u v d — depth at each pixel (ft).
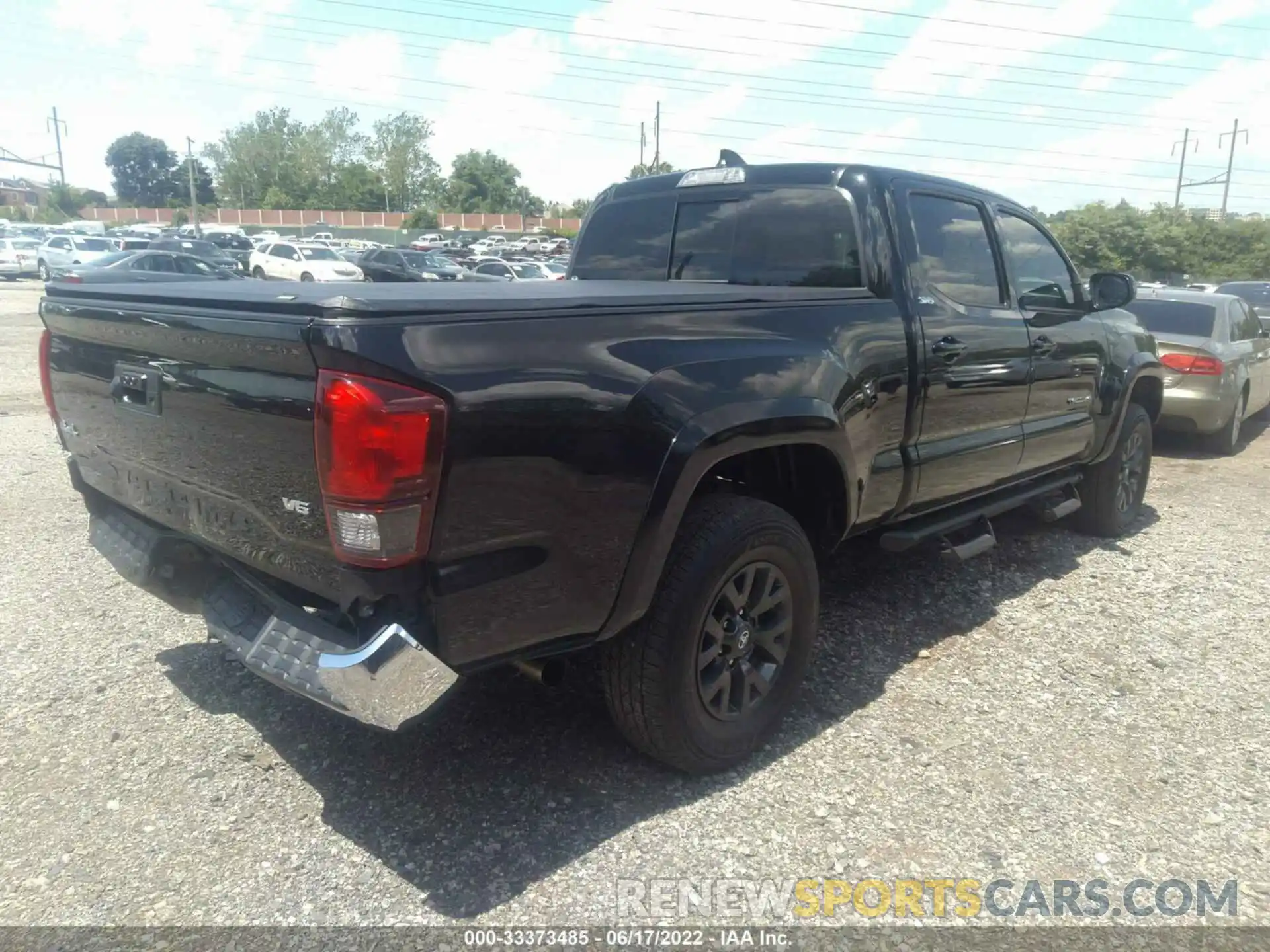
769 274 13.91
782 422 10.25
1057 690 12.87
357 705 7.64
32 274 122.42
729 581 10.23
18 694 12.17
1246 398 32.14
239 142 310.45
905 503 13.21
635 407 8.98
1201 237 144.87
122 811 9.82
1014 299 15.48
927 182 14.07
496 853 9.25
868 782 10.57
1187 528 21.29
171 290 9.30
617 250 16.01
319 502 7.89
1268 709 12.44
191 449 9.16
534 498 8.36
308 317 7.61
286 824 9.65
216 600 9.82
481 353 7.99
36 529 18.81
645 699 9.80
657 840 9.50
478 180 345.51
